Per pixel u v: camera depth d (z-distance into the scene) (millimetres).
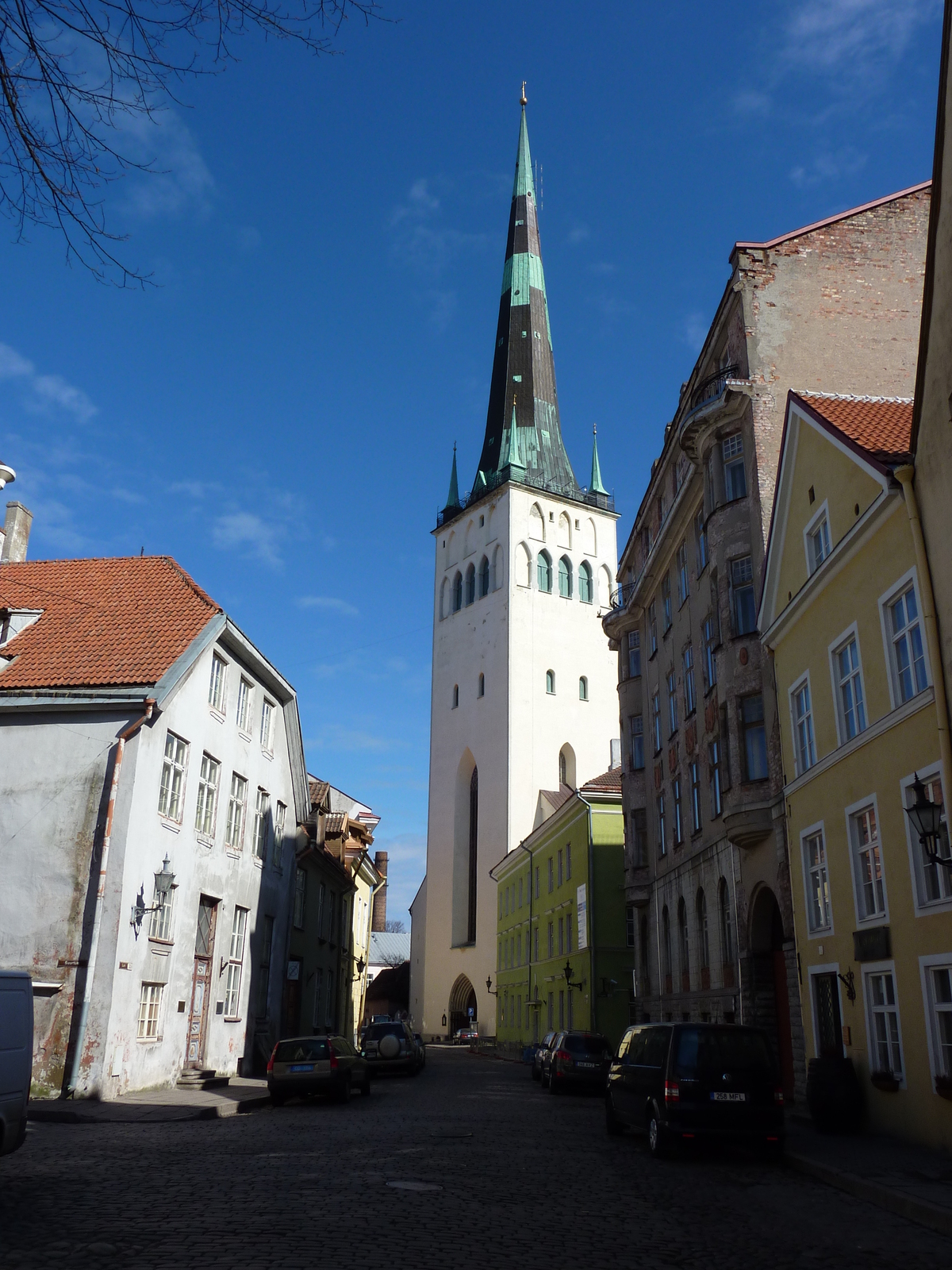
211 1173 11359
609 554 88438
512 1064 49562
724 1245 8797
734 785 23344
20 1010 10297
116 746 21250
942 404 14469
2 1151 9844
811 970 19219
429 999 80062
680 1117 13953
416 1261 7445
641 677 37812
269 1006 30609
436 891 82125
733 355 26281
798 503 20516
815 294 25734
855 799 17312
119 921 20391
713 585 26188
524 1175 12125
